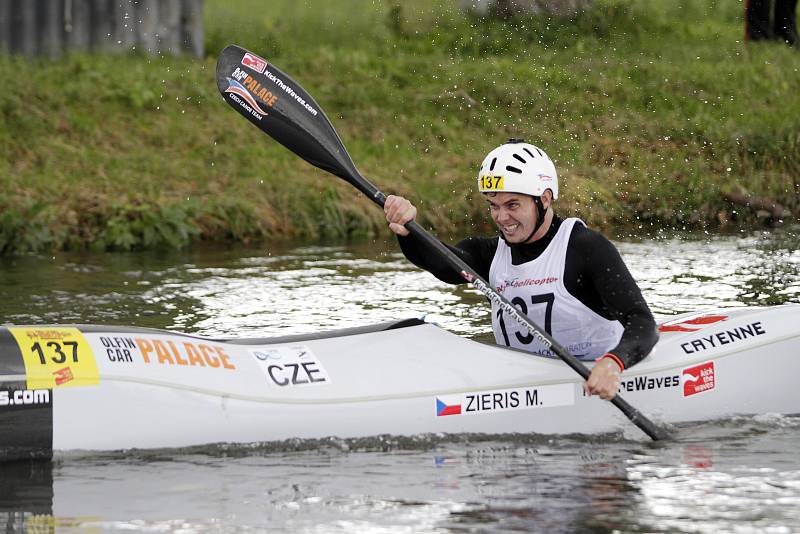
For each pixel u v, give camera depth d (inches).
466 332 1034.1
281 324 1064.2
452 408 764.6
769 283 1242.0
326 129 861.2
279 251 1480.1
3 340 701.3
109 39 2048.5
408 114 1958.7
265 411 729.0
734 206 1711.4
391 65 2108.8
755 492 647.1
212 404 719.7
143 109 1859.0
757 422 823.1
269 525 593.9
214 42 2255.2
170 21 2090.3
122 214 1514.5
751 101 2030.0
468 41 2289.6
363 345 783.1
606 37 2353.6
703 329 853.8
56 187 1578.5
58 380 693.3
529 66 2139.5
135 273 1309.1
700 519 603.8
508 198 753.6
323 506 622.2
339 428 740.7
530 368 787.4
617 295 749.9
